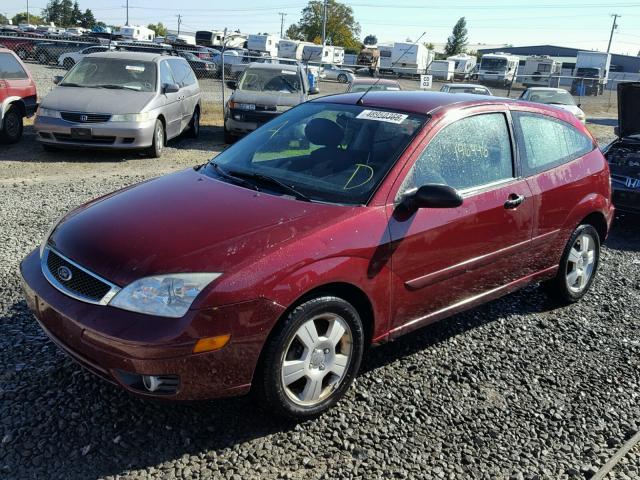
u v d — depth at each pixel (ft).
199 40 173.27
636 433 11.08
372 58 172.45
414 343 13.92
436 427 10.90
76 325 9.40
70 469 9.12
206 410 10.76
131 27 175.01
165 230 10.16
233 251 9.57
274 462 9.62
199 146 40.88
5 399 10.64
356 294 10.94
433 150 12.33
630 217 27.96
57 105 33.17
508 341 14.43
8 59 36.40
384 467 9.75
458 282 12.73
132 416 10.42
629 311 16.76
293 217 10.55
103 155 35.40
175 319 9.00
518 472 9.87
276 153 13.19
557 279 16.06
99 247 9.97
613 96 119.55
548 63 158.20
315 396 10.61
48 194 25.31
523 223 13.88
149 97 34.94
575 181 15.44
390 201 11.30
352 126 13.10
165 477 9.11
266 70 44.42
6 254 17.61
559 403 11.98
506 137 13.97
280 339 9.73
